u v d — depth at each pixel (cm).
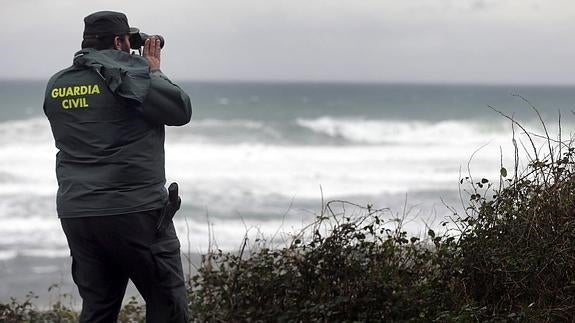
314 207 8244
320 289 1845
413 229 2689
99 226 1445
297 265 1892
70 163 1473
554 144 2261
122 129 1453
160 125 1500
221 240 5594
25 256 5969
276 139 17312
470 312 1662
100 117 1452
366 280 1795
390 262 1862
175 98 1486
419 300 1742
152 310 1527
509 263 1727
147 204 1461
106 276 1520
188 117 1520
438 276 1797
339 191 9562
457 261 1778
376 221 1892
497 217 1816
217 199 8988
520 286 1738
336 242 1859
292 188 9919
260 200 8906
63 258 5906
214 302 1978
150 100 1461
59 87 1490
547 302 1717
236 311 1902
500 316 1667
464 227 1856
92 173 1451
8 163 12162
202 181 10525
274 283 1892
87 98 1462
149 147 1475
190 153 13938
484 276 1764
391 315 1747
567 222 1747
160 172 1498
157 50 1589
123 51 1538
